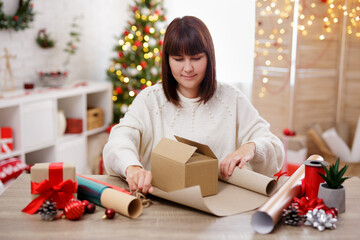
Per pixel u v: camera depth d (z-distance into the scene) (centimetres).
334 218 113
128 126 161
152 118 168
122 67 436
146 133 166
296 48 406
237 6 458
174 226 114
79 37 437
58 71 380
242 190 141
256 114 174
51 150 355
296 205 120
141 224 115
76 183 126
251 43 461
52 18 398
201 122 167
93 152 409
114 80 451
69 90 365
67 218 118
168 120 167
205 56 151
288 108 421
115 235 108
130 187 132
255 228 110
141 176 129
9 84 355
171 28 150
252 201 132
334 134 391
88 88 388
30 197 134
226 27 466
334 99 431
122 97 439
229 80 475
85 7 442
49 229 111
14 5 349
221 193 138
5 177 294
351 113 426
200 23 150
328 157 392
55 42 400
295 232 111
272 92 430
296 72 412
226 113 170
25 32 367
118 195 122
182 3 480
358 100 421
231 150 169
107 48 484
